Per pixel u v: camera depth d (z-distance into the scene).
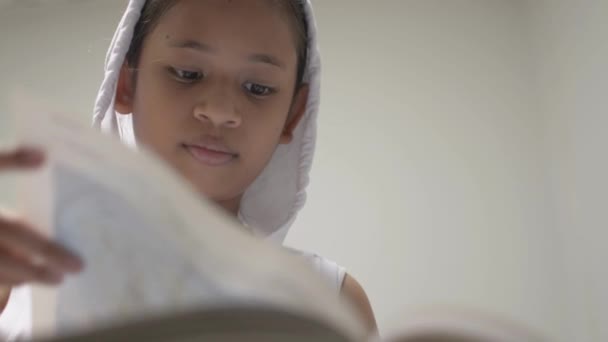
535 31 1.34
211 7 0.65
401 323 0.26
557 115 1.22
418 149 1.36
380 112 1.39
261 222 0.77
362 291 0.76
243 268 0.27
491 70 1.38
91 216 0.32
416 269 1.29
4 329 0.52
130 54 0.69
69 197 0.32
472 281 1.27
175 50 0.64
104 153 0.30
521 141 1.33
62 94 1.50
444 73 1.40
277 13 0.69
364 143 1.38
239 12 0.66
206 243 0.28
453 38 1.41
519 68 1.37
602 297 1.04
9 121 1.47
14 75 1.53
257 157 0.67
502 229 1.29
